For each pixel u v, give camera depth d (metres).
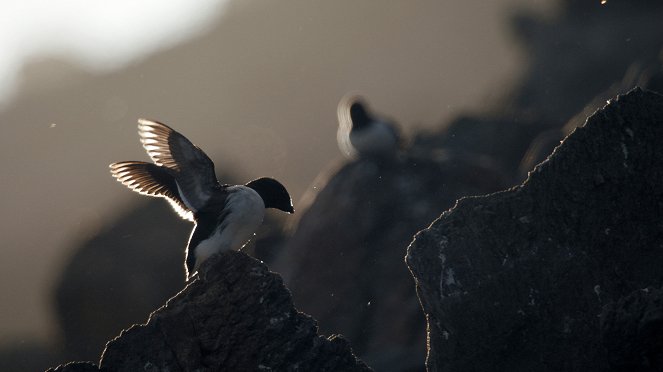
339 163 23.38
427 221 21.11
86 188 54.31
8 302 36.47
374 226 21.22
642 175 10.77
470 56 54.19
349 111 22.95
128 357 10.58
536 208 10.91
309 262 21.31
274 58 66.75
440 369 10.94
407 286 20.31
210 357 10.57
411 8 63.75
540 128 31.70
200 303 10.66
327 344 10.86
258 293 10.68
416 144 31.41
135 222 23.45
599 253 10.72
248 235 11.67
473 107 43.97
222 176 28.48
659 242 10.66
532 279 10.72
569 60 41.97
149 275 23.00
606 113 10.93
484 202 11.05
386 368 17.22
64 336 23.45
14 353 28.09
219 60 69.81
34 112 71.12
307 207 22.28
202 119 61.19
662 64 27.73
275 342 10.63
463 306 10.73
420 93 52.75
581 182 10.85
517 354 10.67
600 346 10.44
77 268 23.02
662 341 9.38
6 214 51.97
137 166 12.24
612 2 43.19
